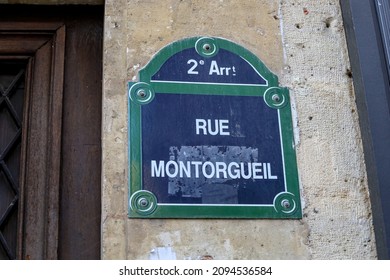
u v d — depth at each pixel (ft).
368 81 6.24
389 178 5.94
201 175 5.82
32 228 6.15
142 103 5.96
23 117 6.49
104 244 5.58
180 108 5.99
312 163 6.08
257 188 5.88
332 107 6.31
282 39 6.46
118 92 6.02
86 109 6.58
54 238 6.12
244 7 6.50
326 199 6.00
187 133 5.92
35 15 6.84
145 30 6.24
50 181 6.27
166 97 6.01
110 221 5.64
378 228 5.88
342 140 6.21
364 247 5.91
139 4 6.35
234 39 6.35
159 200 5.70
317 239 5.87
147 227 5.64
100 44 6.83
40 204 6.22
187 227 5.69
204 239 5.69
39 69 6.65
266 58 6.34
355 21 6.46
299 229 5.87
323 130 6.21
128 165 5.76
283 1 6.61
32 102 6.52
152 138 5.86
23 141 6.40
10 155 6.45
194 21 6.35
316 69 6.41
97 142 6.49
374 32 6.42
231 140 5.97
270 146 6.03
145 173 5.75
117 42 6.21
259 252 5.74
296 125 6.16
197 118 5.98
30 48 6.72
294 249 5.80
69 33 6.82
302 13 6.61
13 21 6.78
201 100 6.05
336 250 5.87
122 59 6.15
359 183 6.11
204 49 6.25
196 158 5.86
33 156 6.34
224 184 5.83
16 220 6.25
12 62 6.69
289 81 6.31
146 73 6.06
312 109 6.26
